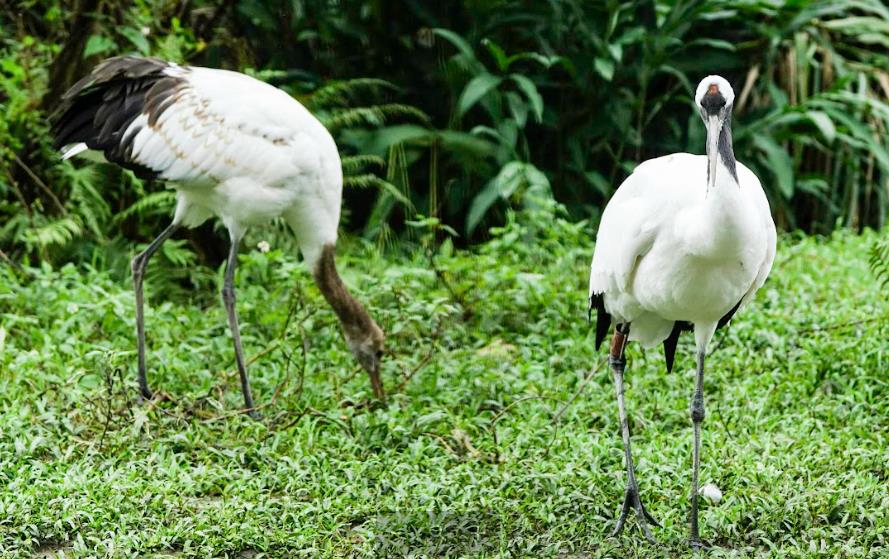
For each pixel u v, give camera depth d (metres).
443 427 8.99
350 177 13.17
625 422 7.72
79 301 10.84
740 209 6.61
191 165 9.40
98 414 8.86
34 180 12.55
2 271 11.42
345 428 9.05
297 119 9.63
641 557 7.09
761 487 7.96
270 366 10.29
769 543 7.15
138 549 7.06
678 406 9.48
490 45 13.38
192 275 12.30
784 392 9.62
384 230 13.25
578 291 11.77
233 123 9.41
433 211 13.83
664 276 7.11
